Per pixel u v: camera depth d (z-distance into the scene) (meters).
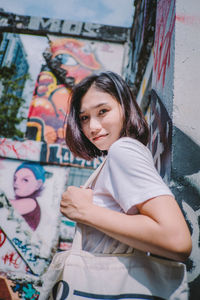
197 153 0.91
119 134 0.78
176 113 0.95
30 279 3.51
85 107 0.80
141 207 0.53
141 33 2.95
